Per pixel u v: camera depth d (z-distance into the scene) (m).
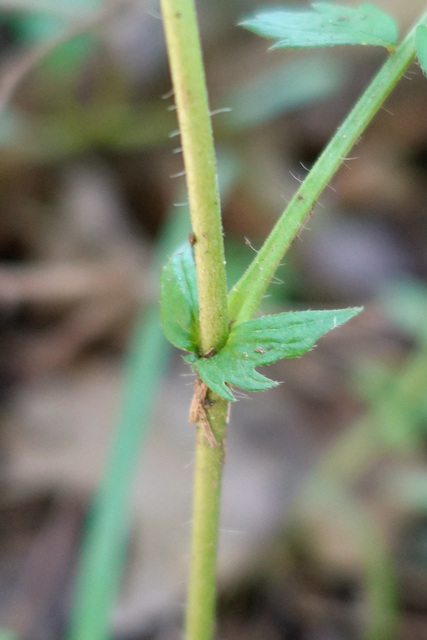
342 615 0.30
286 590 0.31
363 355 0.41
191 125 0.17
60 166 0.45
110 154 0.47
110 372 0.38
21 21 0.42
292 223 0.18
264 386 0.18
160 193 0.46
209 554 0.20
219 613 0.30
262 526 0.33
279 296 0.41
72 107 0.46
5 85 0.31
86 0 0.36
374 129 0.53
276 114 0.48
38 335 0.39
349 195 0.50
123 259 0.42
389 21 0.18
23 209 0.43
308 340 0.18
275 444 0.36
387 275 0.45
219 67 0.52
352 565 0.31
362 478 0.35
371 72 0.51
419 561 0.32
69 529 0.32
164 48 0.49
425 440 0.35
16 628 0.28
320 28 0.18
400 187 0.50
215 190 0.18
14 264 0.41
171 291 0.18
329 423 0.37
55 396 0.37
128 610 0.30
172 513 0.33
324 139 0.51
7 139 0.42
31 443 0.35
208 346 0.18
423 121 0.52
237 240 0.46
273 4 0.52
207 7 0.54
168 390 0.37
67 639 0.28
